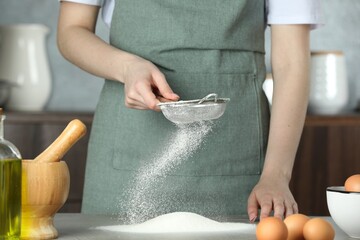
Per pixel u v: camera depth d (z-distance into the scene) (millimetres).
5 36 3693
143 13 2137
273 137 2115
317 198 3533
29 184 1551
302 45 2189
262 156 2178
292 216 1555
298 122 2137
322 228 1495
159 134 2105
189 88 2125
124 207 2113
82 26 2207
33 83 3703
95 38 2135
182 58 2121
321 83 3729
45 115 3463
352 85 4137
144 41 2137
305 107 2168
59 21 2232
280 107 2139
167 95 1865
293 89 2150
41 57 3732
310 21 2176
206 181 2107
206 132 2094
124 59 1998
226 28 2131
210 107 1810
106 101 2180
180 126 2078
